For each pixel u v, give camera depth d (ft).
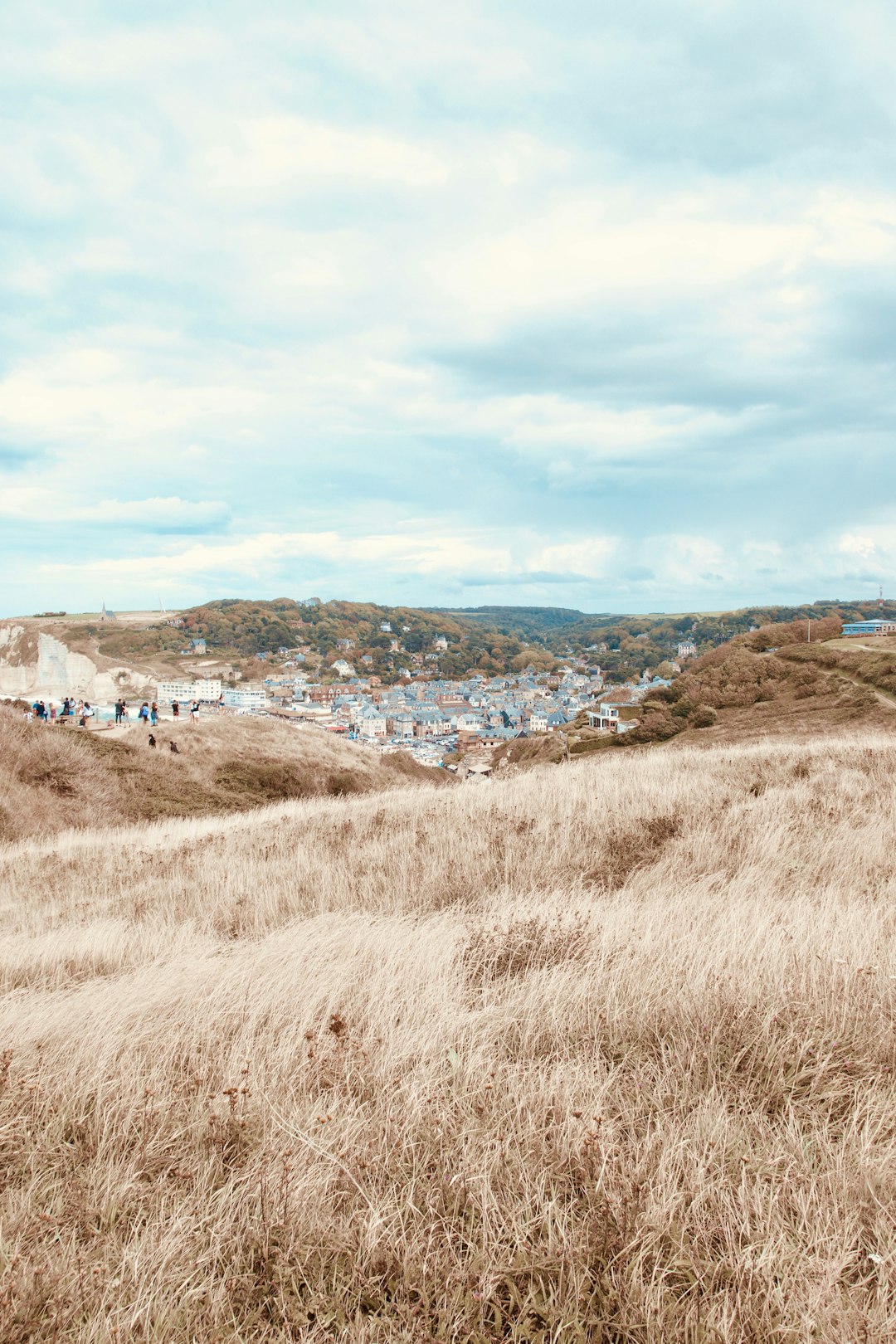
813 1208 7.44
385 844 30.35
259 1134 9.36
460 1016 11.93
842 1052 10.28
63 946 20.75
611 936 15.42
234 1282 7.05
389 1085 9.95
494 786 42.83
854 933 14.83
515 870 23.79
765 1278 6.60
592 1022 11.62
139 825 64.34
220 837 39.60
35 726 76.74
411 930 17.70
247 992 13.98
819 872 21.27
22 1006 14.75
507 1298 6.88
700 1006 11.60
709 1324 6.16
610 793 33.63
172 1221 7.84
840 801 29.27
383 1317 6.66
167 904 25.68
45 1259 7.33
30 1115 9.94
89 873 36.70
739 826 25.93
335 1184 8.32
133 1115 9.73
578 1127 8.71
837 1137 8.82
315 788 91.86
